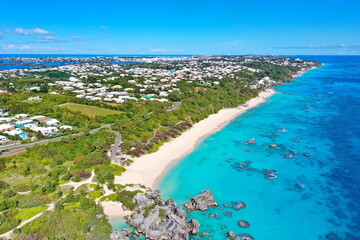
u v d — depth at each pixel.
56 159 93.12
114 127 127.69
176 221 64.12
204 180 88.19
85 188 77.69
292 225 66.44
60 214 64.06
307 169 95.56
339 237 62.41
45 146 101.44
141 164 97.94
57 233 58.59
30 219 63.22
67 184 79.75
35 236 57.25
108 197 74.44
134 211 69.81
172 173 92.75
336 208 73.25
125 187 80.06
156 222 63.97
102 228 61.56
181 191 81.50
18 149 101.38
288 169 95.69
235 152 111.12
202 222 67.38
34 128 121.62
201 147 116.50
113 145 110.25
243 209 72.75
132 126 127.00
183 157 106.00
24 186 76.50
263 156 106.94
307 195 79.44
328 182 86.62
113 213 69.25
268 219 68.62
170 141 122.19
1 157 92.94
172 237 61.03
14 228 59.91
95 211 66.81
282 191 81.50
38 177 82.94
